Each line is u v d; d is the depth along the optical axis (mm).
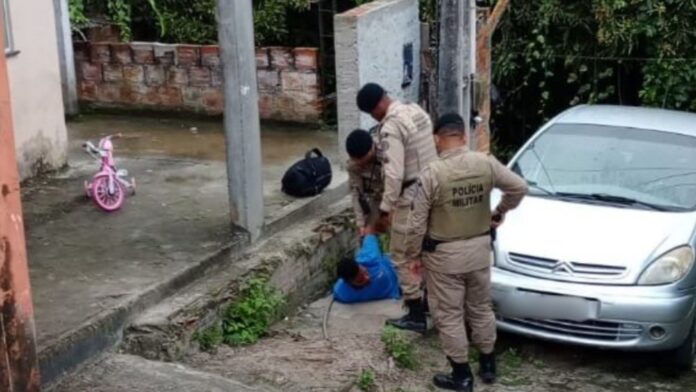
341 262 7137
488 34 9422
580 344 6215
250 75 6805
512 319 6391
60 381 5148
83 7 11688
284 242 7184
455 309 5727
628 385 6277
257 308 6363
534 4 11188
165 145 9688
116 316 5590
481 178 5551
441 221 5559
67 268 6262
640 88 11305
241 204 6934
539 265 6301
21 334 4242
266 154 9445
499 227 6531
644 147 7371
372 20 8781
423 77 9930
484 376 6105
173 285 6125
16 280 4191
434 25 9859
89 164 8875
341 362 5938
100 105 11211
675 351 6348
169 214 7395
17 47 7988
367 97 6383
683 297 6129
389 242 7391
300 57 10344
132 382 5215
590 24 10969
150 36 12305
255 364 5816
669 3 10406
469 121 8555
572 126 7719
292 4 11359
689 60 10531
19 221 4195
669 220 6602
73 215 7352
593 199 6957
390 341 6215
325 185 8086
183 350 5797
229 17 6605
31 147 8258
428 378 6000
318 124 10492
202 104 10805
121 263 6363
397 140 6301
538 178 7258
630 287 6105
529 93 11938
